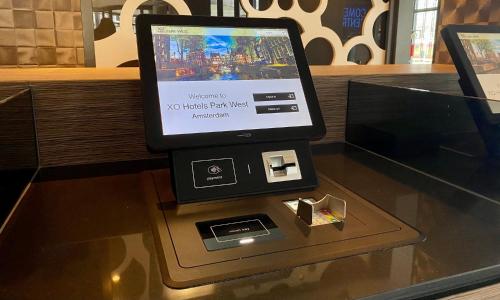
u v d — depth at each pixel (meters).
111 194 0.72
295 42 0.80
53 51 2.43
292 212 0.65
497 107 0.74
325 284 0.47
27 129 0.75
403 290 0.47
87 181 0.77
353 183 0.79
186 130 0.68
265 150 0.73
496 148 0.74
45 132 0.80
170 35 0.72
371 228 0.60
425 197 0.73
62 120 0.80
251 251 0.54
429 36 3.07
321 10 3.18
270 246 0.55
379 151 0.96
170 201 0.69
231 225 0.61
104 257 0.52
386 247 0.55
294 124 0.75
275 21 0.80
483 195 0.74
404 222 0.63
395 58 3.48
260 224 0.61
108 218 0.63
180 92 0.70
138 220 0.63
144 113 0.67
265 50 0.77
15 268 0.50
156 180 0.77
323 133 0.76
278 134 0.73
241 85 0.74
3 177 0.61
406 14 3.38
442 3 1.67
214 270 0.49
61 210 0.66
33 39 2.37
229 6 2.90
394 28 3.45
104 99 0.82
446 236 0.59
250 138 0.71
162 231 0.59
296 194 0.72
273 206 0.67
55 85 0.78
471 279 0.51
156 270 0.50
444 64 1.52
